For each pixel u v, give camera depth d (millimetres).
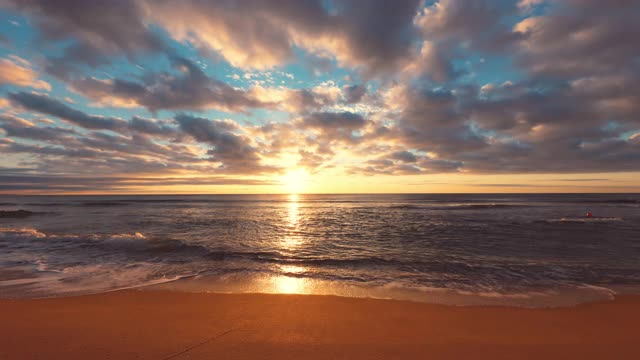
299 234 17719
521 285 7473
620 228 19406
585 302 6078
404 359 3643
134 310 5371
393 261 10445
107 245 12391
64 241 13078
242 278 7957
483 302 6082
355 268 9414
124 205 56625
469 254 11820
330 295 6438
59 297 6148
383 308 5621
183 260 10289
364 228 20453
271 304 5770
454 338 4297
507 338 4305
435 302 6055
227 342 4062
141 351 3760
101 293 6449
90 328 4504
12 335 4234
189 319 4930
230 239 15734
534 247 13312
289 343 4059
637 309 5613
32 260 9945
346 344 4055
